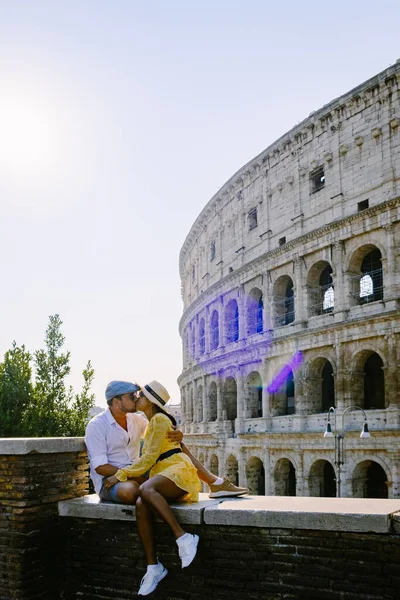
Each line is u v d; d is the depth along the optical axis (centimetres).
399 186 5441
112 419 1554
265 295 6906
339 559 1216
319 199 6253
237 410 7338
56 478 1563
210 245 8775
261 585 1275
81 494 1638
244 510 1296
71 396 5272
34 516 1497
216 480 1532
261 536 1289
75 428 4994
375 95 5700
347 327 5650
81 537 1517
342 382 5688
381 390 5959
